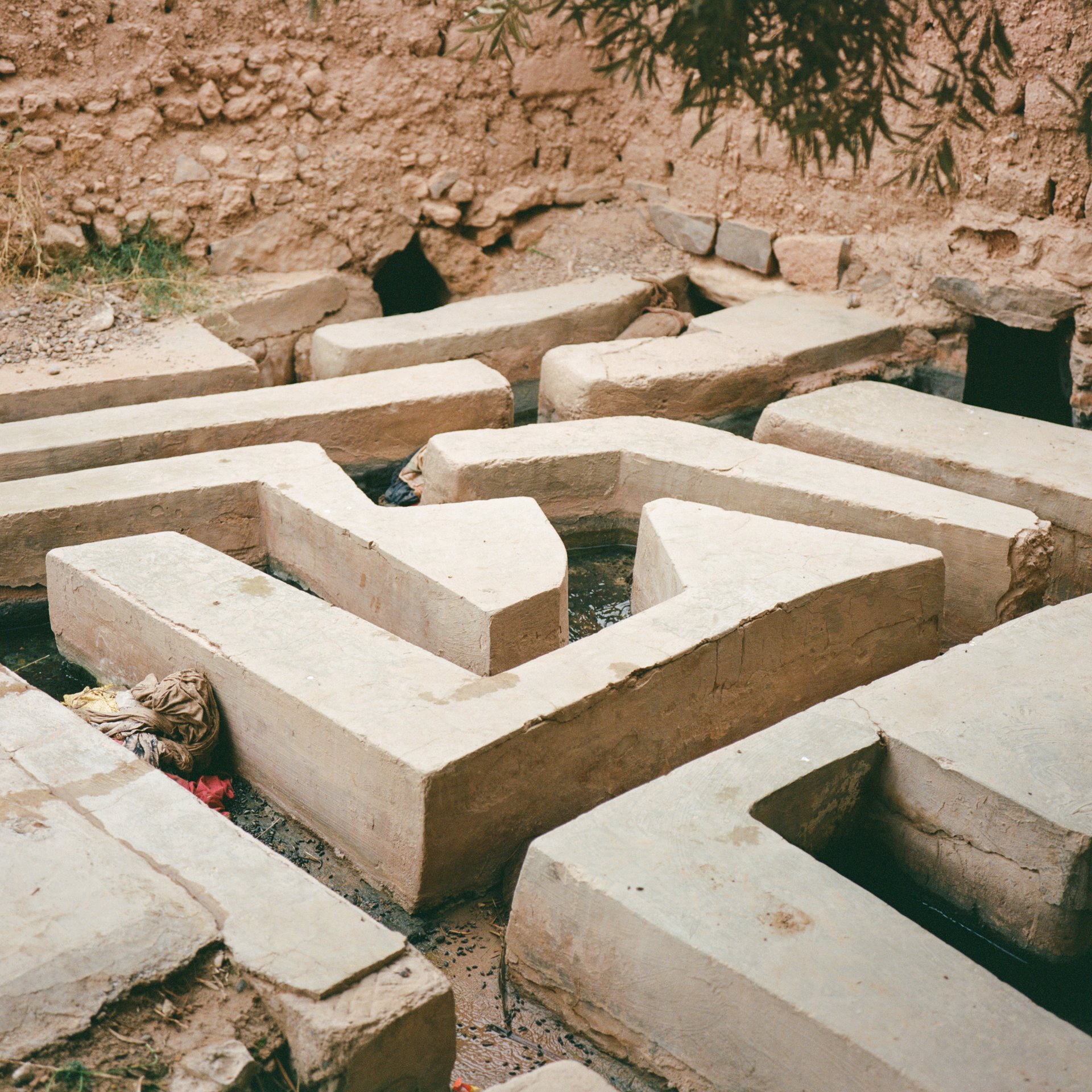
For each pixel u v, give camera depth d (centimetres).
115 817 310
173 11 723
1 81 693
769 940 273
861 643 435
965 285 694
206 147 750
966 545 479
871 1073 244
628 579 553
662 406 637
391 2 768
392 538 459
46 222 711
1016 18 632
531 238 850
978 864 329
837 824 348
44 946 263
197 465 530
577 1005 304
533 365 732
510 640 414
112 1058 244
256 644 392
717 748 403
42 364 636
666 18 777
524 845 358
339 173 784
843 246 752
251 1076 249
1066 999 321
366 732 340
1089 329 646
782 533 459
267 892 285
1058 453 541
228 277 764
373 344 672
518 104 827
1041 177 651
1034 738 340
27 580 494
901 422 577
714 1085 276
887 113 704
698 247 830
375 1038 250
